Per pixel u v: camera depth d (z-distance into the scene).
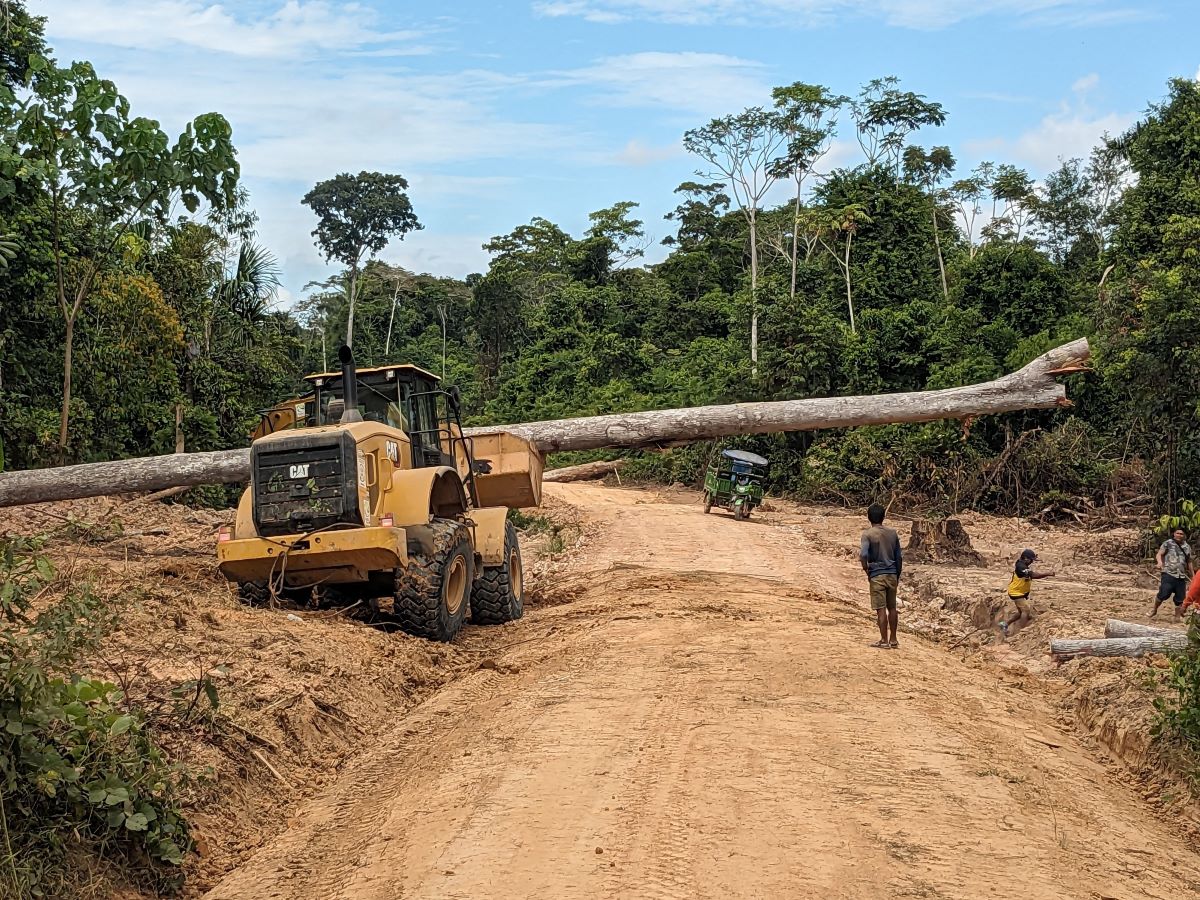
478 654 11.16
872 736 7.42
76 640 5.50
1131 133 54.44
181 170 16.30
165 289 28.70
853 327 46.12
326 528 10.64
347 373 11.54
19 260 20.45
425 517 11.16
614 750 7.02
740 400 41.31
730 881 4.92
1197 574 11.41
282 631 9.60
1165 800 6.98
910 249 52.16
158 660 7.91
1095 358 25.05
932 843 5.49
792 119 56.81
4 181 15.94
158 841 5.26
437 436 13.09
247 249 32.66
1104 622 13.68
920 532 21.30
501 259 84.62
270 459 10.66
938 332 40.66
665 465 43.44
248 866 5.54
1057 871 5.23
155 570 12.47
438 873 5.11
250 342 31.95
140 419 25.98
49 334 22.72
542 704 8.38
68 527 9.62
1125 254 32.44
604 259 74.62
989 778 6.69
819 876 5.00
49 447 21.17
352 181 76.44
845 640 11.30
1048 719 9.07
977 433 33.41
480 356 74.94
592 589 16.03
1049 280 41.69
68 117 16.06
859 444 33.81
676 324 65.69
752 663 9.72
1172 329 20.56
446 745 7.49
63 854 4.88
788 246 66.50
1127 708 8.59
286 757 7.09
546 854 5.27
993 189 59.72
